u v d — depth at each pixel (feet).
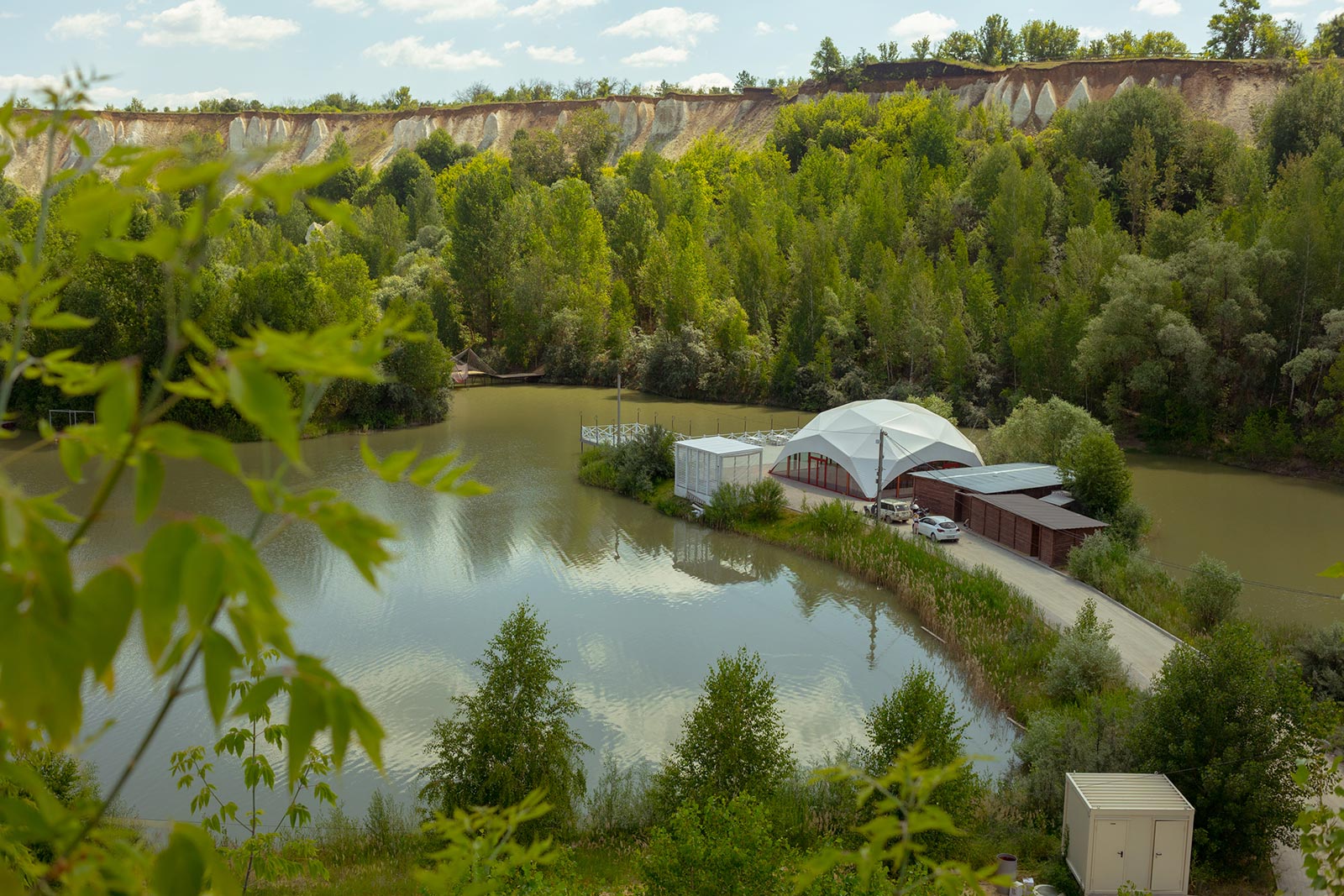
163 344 226.79
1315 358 195.52
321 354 7.04
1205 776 65.21
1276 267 209.36
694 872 53.42
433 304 338.75
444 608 119.85
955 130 427.74
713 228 380.17
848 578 132.87
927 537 145.69
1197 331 212.84
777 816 68.54
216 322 228.63
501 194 358.23
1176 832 62.95
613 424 252.21
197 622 6.64
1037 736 77.87
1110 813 62.69
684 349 297.74
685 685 99.19
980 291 267.18
